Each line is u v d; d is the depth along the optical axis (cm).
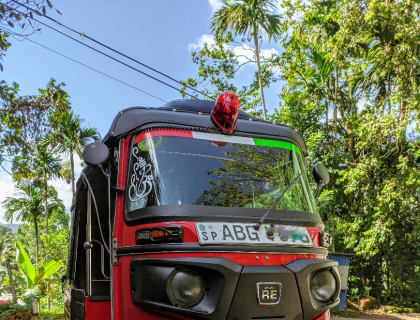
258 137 437
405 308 1477
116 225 396
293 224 393
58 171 2564
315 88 1742
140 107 426
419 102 1290
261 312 338
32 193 2772
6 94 912
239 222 370
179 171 391
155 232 354
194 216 362
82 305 462
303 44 1789
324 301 375
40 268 1430
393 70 1414
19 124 923
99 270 517
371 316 1338
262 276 340
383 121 1348
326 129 1733
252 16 1496
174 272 337
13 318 1276
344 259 1298
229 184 399
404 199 1374
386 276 1586
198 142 410
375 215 1437
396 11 1321
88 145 393
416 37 1302
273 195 411
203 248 344
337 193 1606
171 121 410
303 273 355
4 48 812
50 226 4341
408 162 1499
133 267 363
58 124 1017
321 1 1712
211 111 428
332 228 1556
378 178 1545
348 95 1745
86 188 526
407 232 1540
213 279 335
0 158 927
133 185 396
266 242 363
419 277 1467
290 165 441
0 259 2388
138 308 359
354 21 1378
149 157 394
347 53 1594
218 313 329
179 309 330
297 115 1733
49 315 1366
